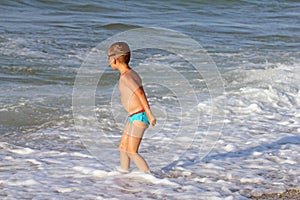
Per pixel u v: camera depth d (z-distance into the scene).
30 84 31.03
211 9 77.56
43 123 23.64
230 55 43.09
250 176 17.41
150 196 15.48
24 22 55.06
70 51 41.66
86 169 17.69
